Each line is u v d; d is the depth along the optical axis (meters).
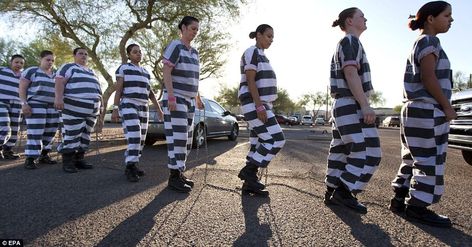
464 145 5.93
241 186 4.49
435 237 2.89
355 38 3.34
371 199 4.04
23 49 30.45
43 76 5.75
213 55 22.42
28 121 5.64
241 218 3.22
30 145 5.58
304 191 4.32
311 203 3.79
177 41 4.26
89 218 3.12
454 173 6.04
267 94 4.09
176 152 4.23
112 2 13.88
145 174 5.26
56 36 16.08
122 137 11.68
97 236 2.72
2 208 3.36
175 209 3.45
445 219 3.15
